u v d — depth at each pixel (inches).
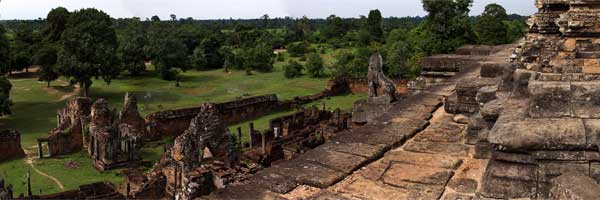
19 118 1889.8
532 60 342.6
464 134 353.4
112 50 2509.8
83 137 1402.6
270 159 1222.3
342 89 2516.0
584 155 195.8
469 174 273.6
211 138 850.1
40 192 998.4
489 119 281.4
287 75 3041.3
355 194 251.3
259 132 1466.5
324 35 5128.0
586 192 173.8
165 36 3223.4
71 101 1493.6
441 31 2020.2
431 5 1985.7
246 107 1946.4
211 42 3722.9
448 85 560.1
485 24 2191.2
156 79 2982.3
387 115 428.5
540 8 383.9
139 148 1272.1
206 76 3198.8
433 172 279.0
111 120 1359.5
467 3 2017.7
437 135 355.9
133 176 940.0
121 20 5580.7
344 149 319.6
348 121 1433.3
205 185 377.4
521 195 201.5
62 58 2271.2
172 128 1691.7
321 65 3041.3
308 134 1390.3
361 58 2701.8
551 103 217.0
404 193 251.8
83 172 1187.3
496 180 209.3
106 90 2593.5
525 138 203.8
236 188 258.5
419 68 2031.3
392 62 2242.9
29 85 2650.1
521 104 260.4
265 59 3385.8
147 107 2121.1
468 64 702.5
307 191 255.3
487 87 358.9
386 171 284.0
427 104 468.8
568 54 256.1
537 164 203.3
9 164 1244.5
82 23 2731.3
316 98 2356.1
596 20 257.1
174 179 834.8
